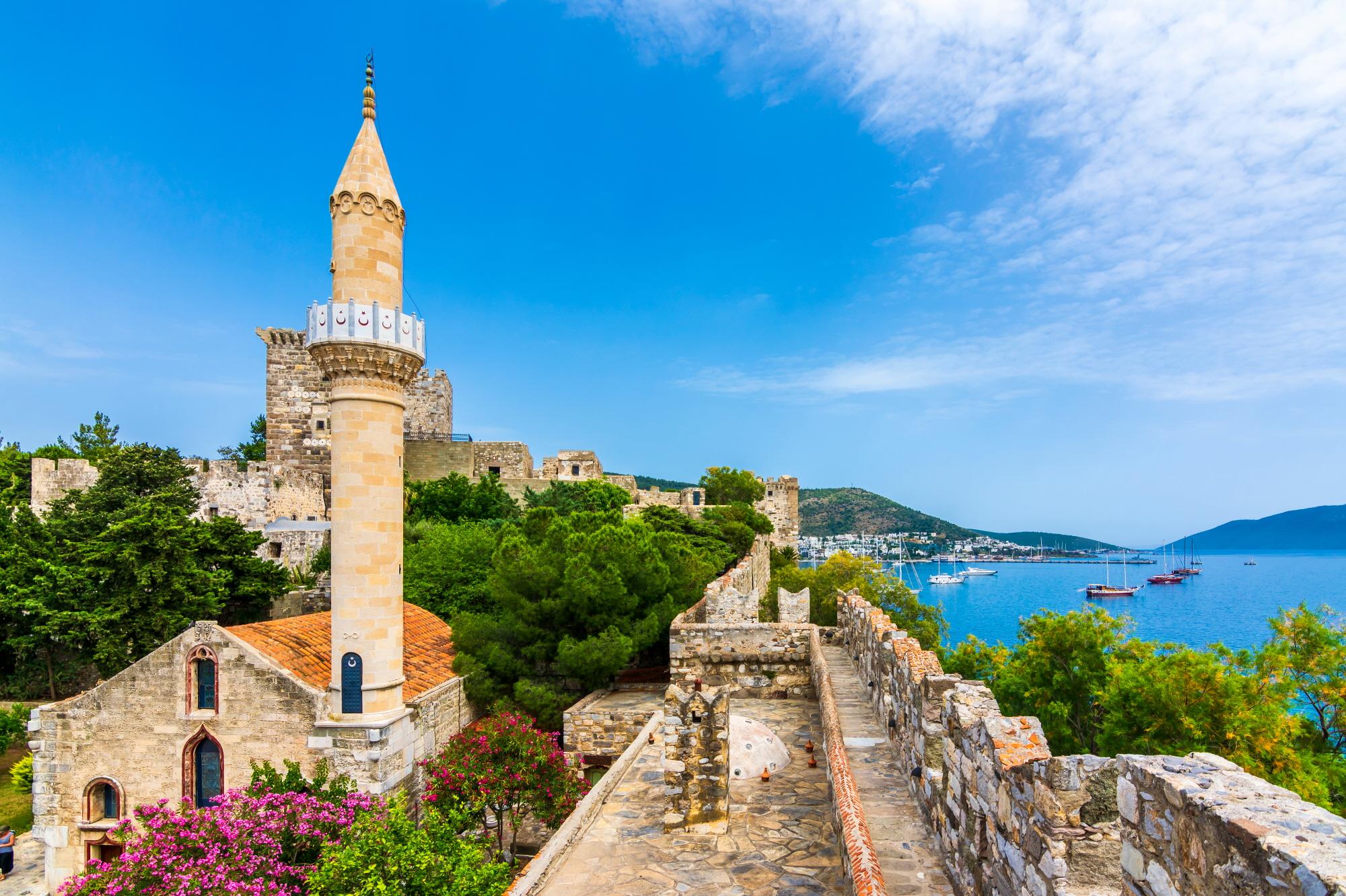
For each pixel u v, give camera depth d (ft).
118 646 130.62
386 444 87.61
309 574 188.24
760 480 373.61
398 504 89.15
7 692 144.56
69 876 85.51
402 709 88.53
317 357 85.97
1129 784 17.19
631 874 40.63
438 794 76.74
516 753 79.87
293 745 84.28
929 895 29.58
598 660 101.40
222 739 85.20
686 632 78.18
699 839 44.80
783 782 53.36
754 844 44.01
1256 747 75.10
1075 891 19.98
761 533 270.05
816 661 71.82
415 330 90.74
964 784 29.12
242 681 85.20
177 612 136.67
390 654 87.20
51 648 142.31
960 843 29.40
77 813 86.63
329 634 101.30
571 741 97.19
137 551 136.56
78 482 198.18
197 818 63.00
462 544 163.94
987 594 585.22
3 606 136.15
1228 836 13.05
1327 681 88.74
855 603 80.74
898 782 42.14
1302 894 10.80
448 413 280.31
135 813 69.62
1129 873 17.20
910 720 41.24
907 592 208.23
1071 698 104.68
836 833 42.14
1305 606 93.45
